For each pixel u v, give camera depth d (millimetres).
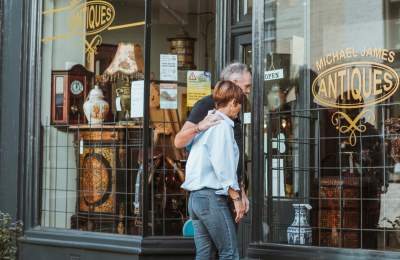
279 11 6406
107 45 7223
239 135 5219
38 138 7648
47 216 7547
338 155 6090
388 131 5863
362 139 5984
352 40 6117
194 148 5113
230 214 5035
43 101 7664
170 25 6910
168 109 6848
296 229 6195
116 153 7055
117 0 7145
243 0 6832
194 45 6930
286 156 6301
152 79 6809
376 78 5965
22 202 7656
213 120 5012
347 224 5996
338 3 6199
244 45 6801
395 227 5758
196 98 6895
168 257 6578
